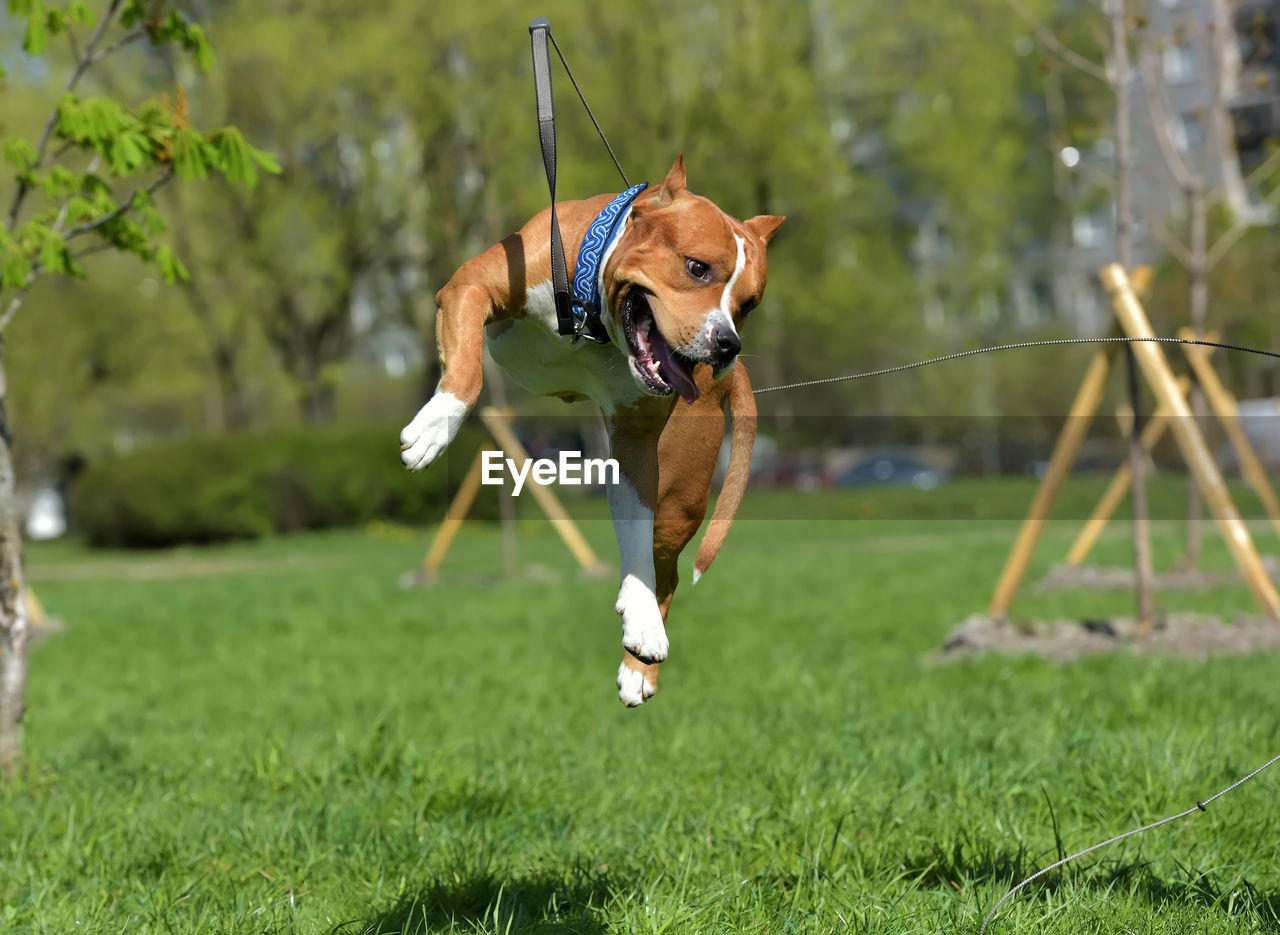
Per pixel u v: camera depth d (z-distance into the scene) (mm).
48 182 7117
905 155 41094
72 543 36281
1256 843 5090
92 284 35688
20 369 35969
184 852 5293
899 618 13523
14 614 6852
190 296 35031
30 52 6949
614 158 3754
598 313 3566
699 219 3348
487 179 29219
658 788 6223
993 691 8406
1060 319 48938
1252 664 9070
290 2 33688
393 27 32406
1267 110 32000
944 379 46344
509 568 19219
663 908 4320
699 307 3320
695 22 36125
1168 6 27531
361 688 10359
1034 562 19141
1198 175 14477
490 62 32781
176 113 6707
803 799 5707
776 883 4715
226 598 17828
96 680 11539
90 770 7141
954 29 41125
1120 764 6004
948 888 4664
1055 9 33438
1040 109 43531
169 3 7832
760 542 25688
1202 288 14273
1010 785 5906
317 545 29500
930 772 6141
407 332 43094
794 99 35344
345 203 35625
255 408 42000
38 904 4668
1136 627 10656
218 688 10812
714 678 10070
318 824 5566
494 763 6688
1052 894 4539
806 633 12594
